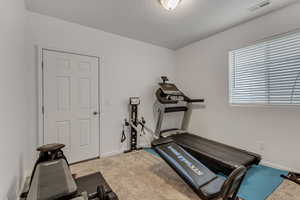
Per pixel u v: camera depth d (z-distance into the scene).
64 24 2.45
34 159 2.18
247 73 2.68
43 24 2.26
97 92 2.80
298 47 2.11
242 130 2.70
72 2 1.99
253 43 2.51
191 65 3.62
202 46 3.35
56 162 1.33
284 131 2.20
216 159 2.07
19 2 1.65
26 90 2.08
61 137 2.44
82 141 2.64
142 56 3.42
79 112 2.60
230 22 2.59
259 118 2.47
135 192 1.74
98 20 2.47
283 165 2.21
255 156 2.15
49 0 1.94
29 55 2.15
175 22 2.57
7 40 1.22
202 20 2.51
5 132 1.13
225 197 1.18
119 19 2.45
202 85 3.39
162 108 3.30
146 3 2.04
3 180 1.06
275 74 2.34
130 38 3.21
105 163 2.52
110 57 2.95
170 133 3.41
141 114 3.43
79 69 2.60
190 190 1.78
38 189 0.92
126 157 2.78
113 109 3.00
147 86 3.52
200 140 2.88
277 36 2.26
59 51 2.40
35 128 2.21
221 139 3.04
